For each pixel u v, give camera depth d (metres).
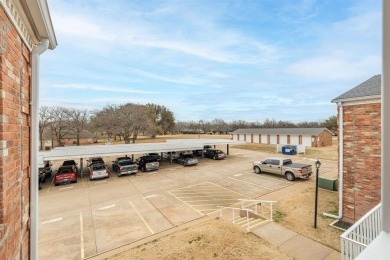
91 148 25.02
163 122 74.31
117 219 10.29
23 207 3.01
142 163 22.16
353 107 8.62
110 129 47.41
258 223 9.09
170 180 17.91
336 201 11.68
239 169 21.58
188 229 8.82
